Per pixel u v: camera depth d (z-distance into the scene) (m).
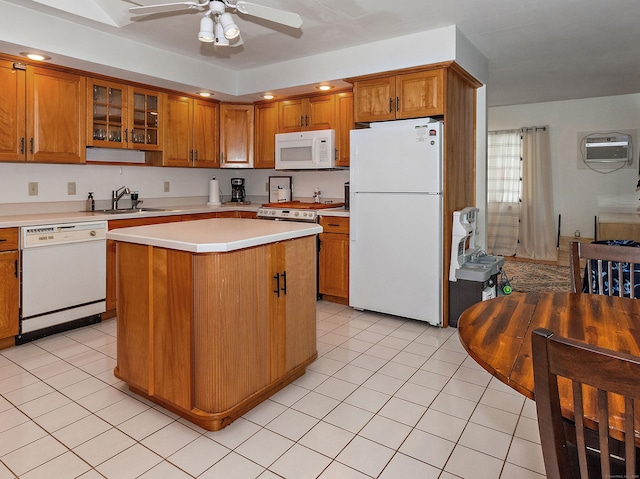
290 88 4.26
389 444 1.95
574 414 0.77
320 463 1.82
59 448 1.91
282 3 2.91
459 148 3.76
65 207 3.89
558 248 6.44
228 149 4.92
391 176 3.58
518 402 2.31
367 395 2.39
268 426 2.09
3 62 3.13
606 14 3.15
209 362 2.02
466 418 2.16
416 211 3.48
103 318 3.63
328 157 4.28
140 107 4.10
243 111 4.93
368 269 3.78
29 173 3.63
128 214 3.70
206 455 1.87
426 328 3.49
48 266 3.18
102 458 1.84
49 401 2.30
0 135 3.14
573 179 6.48
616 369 0.67
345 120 4.28
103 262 3.54
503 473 1.75
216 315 2.00
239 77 4.57
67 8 3.01
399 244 3.59
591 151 6.31
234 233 2.27
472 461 1.83
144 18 3.14
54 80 3.43
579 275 1.95
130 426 2.08
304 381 2.55
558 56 4.16
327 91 4.36
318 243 4.22
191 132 4.59
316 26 3.32
